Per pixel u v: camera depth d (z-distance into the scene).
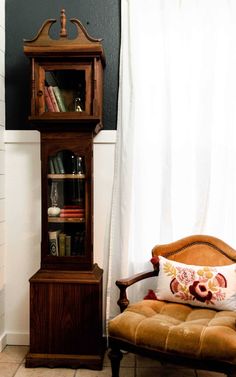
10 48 2.58
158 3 2.42
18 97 2.58
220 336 1.68
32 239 2.59
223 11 2.37
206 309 2.07
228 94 2.39
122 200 2.45
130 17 2.40
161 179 2.47
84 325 2.23
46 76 2.29
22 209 2.59
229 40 2.38
